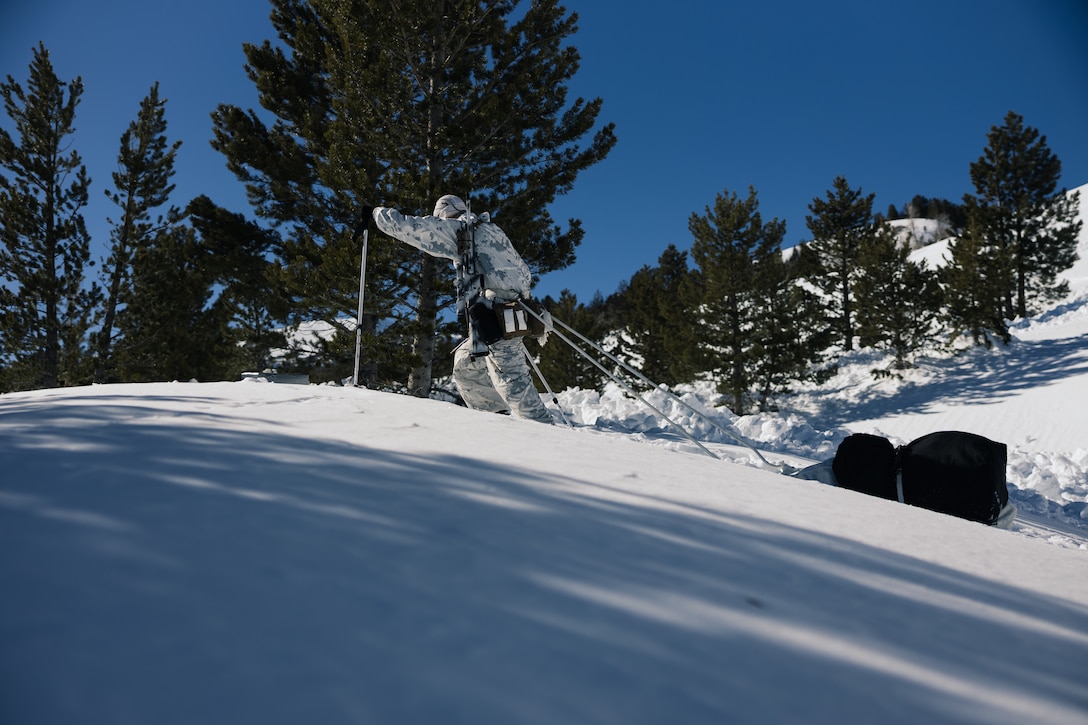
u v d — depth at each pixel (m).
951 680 0.78
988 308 27.81
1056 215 32.97
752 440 8.27
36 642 0.62
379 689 0.61
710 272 26.81
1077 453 9.12
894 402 26.25
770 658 0.77
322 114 12.80
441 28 10.91
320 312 11.31
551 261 11.88
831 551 1.25
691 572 1.00
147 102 19.09
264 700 0.57
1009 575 1.35
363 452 1.56
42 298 17.89
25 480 1.08
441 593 0.82
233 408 2.14
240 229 13.20
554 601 0.83
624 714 0.61
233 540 0.90
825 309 33.88
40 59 17.78
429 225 3.82
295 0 13.60
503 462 1.63
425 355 11.40
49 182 18.06
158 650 0.63
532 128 11.31
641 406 9.45
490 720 0.58
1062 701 0.77
